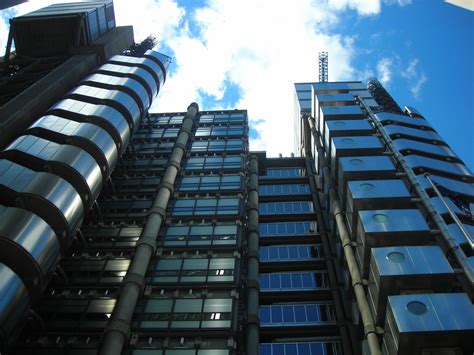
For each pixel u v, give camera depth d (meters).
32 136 40.28
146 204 47.72
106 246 42.09
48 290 37.41
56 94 50.78
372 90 73.75
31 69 60.38
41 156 38.31
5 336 28.00
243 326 36.19
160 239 42.28
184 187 50.03
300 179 58.22
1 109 44.56
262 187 57.59
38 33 63.84
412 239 34.44
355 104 57.28
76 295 36.78
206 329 32.91
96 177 40.19
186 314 34.31
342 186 43.16
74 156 38.94
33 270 30.78
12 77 57.28
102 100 50.03
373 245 34.50
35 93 48.59
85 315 34.94
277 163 62.03
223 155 56.50
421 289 30.50
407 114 61.72
